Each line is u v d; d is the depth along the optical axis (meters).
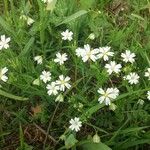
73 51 0.19
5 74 0.20
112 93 0.18
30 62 0.20
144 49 0.21
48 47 0.21
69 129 0.18
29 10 0.21
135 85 0.20
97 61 0.20
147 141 0.18
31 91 0.19
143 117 0.19
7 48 0.19
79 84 0.20
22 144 0.18
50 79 0.19
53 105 0.20
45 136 0.19
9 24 0.21
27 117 0.20
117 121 0.19
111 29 0.22
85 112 0.18
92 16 0.21
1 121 0.19
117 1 0.24
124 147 0.18
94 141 0.17
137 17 0.22
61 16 0.21
